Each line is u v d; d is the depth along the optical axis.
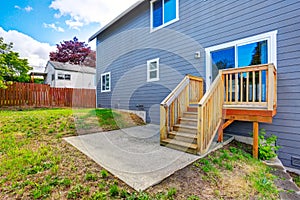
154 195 2.21
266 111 3.54
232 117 4.13
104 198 2.14
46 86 11.40
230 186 2.57
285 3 4.04
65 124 5.72
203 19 5.69
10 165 2.90
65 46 27.62
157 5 7.40
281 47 4.09
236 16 4.88
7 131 4.79
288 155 3.99
